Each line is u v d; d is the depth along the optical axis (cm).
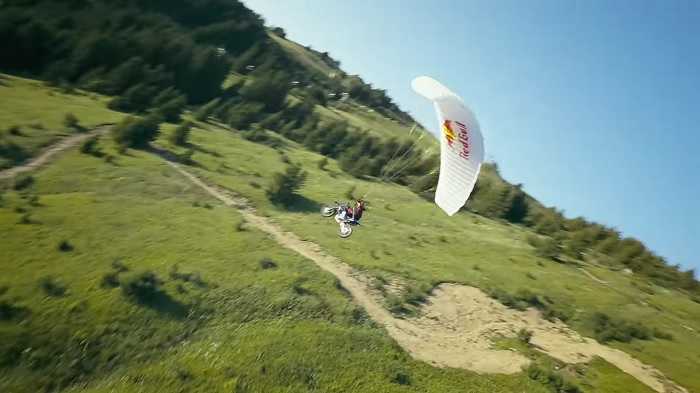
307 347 3269
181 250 3969
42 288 3108
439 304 4478
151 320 3128
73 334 2869
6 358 2645
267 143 8131
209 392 2767
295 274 4081
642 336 4812
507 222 8438
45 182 4497
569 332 4609
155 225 4266
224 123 8681
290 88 11650
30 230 3662
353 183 7406
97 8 10175
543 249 6594
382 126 13550
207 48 9831
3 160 4641
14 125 5325
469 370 3634
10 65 7656
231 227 4666
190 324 3203
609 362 4184
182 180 5422
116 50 8475
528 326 4531
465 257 5650
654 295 6325
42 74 7762
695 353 4722
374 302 4162
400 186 8144
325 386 3023
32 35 7812
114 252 3688
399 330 3894
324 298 3894
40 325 2858
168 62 9131
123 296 3219
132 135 5806
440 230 6444
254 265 4047
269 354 3111
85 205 4262
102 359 2806
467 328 4247
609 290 5912
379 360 3403
